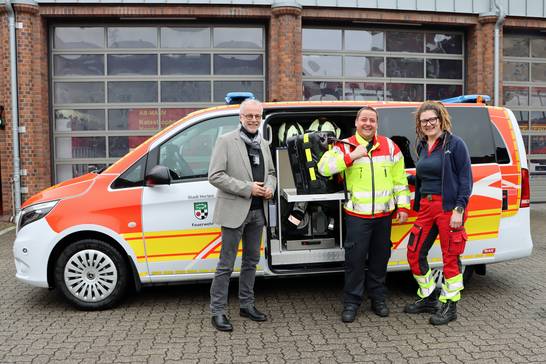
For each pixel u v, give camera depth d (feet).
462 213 13.44
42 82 36.11
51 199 15.10
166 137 15.39
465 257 15.96
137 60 37.68
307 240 15.99
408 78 40.83
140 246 14.87
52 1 35.24
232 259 13.58
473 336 12.90
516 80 43.39
